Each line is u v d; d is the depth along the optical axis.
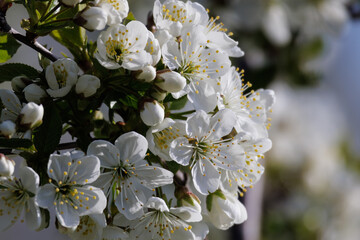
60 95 0.60
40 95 0.60
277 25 0.83
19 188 0.59
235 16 0.83
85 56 0.62
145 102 0.60
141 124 0.60
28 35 0.61
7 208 0.59
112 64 0.60
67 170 0.59
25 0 0.61
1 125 0.58
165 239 0.61
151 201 0.59
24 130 0.59
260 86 0.83
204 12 0.63
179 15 0.63
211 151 0.61
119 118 0.63
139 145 0.60
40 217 0.58
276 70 0.84
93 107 0.60
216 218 0.62
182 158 0.61
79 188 0.59
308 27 0.84
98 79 0.60
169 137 0.61
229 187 0.62
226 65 0.62
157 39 0.61
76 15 0.60
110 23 0.60
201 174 0.61
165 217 0.61
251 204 0.78
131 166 0.60
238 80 0.64
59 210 0.59
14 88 0.60
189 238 0.61
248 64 0.83
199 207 0.61
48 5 0.61
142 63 0.60
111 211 0.60
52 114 0.59
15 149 0.60
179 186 0.61
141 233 0.61
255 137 0.63
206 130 0.61
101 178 0.60
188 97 0.61
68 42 0.62
